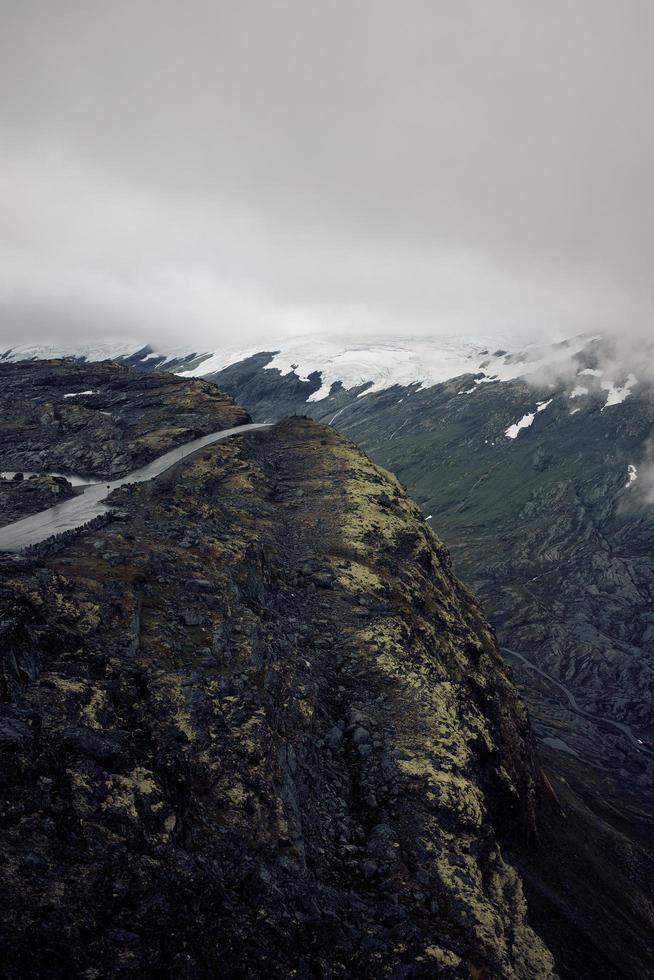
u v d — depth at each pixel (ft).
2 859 73.00
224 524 237.86
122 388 441.68
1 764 80.94
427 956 107.86
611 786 513.04
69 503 239.91
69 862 78.48
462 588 336.29
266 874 101.65
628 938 183.01
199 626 151.84
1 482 269.03
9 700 95.04
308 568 227.20
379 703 170.91
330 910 107.14
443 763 153.99
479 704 219.61
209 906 88.33
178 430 356.79
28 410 384.06
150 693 120.06
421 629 215.72
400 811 139.74
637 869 263.70
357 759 152.46
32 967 65.72
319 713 159.43
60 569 152.76
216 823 105.81
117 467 306.55
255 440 357.61
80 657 116.98
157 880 84.64
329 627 197.67
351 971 100.83
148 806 94.17
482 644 288.30
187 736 116.06
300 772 135.13
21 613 113.70
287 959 91.50
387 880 122.62
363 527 263.90
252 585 190.60
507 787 181.98
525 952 124.26
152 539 191.42
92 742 96.48
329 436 379.35
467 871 130.52
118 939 74.84
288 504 285.02
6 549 173.17
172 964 77.71
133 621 138.10
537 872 186.09
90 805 87.45
